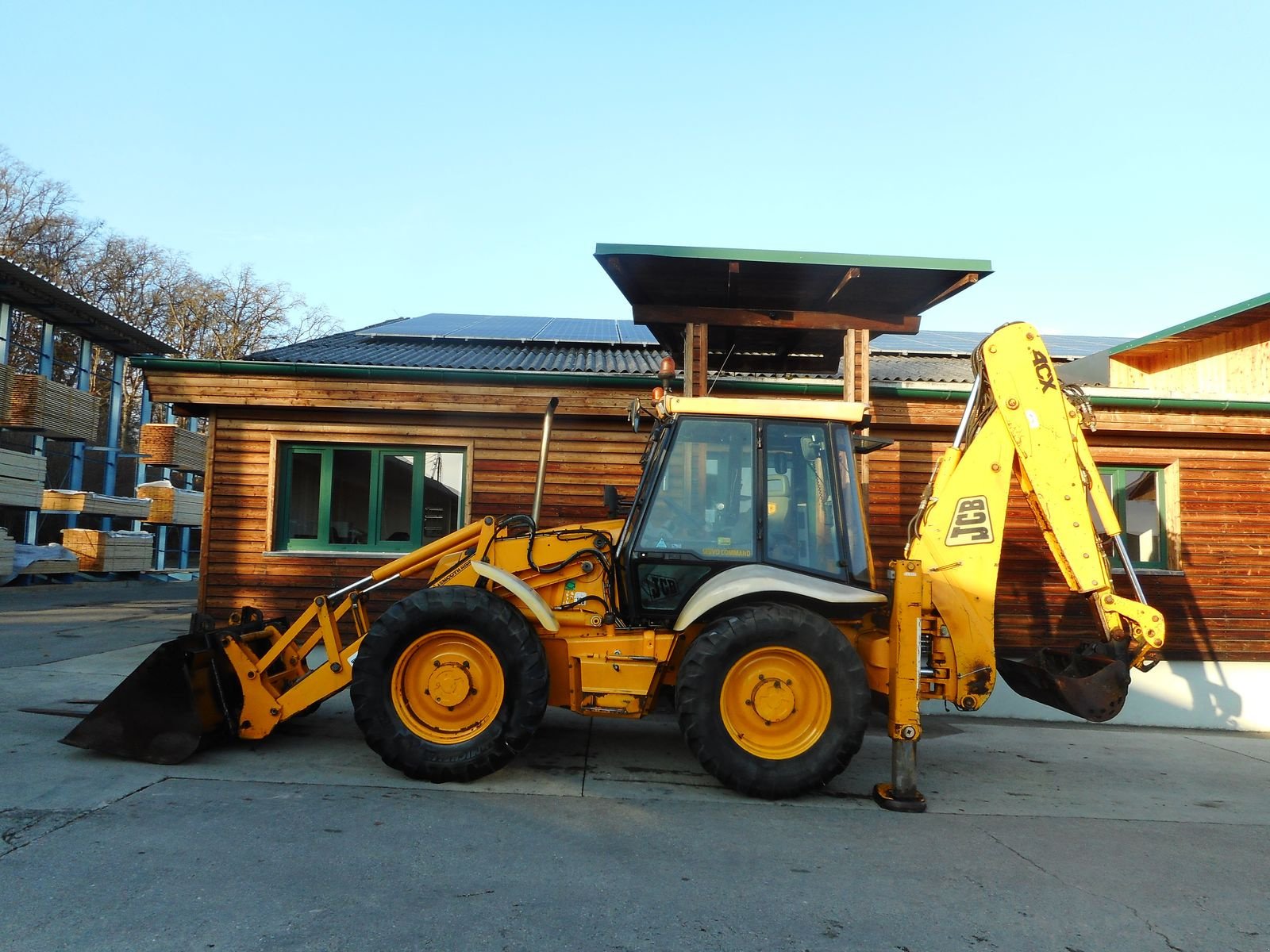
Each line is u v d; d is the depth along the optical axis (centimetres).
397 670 467
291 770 480
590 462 839
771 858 373
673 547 493
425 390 820
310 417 838
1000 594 831
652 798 458
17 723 558
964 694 496
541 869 348
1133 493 873
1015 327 521
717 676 455
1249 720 814
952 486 514
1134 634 504
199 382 815
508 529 551
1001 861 384
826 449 503
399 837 377
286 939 275
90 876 319
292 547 844
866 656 501
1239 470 859
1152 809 491
